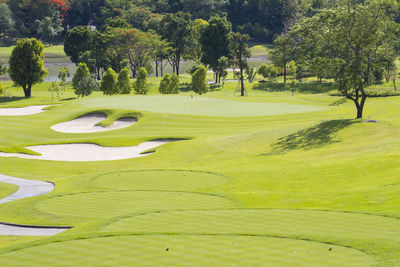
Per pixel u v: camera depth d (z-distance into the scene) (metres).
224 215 23.33
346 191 28.81
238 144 51.72
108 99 90.12
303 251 16.92
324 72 51.56
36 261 16.41
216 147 51.72
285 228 20.52
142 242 18.23
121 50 158.62
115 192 32.69
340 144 44.25
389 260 15.81
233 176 37.00
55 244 18.14
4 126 70.81
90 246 17.86
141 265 15.72
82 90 116.88
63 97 121.12
